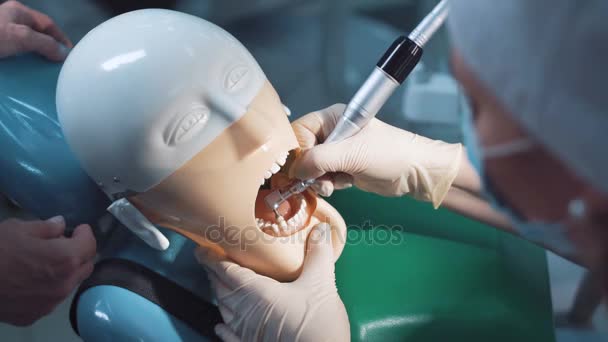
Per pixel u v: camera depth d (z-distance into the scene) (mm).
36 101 733
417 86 1379
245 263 686
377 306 756
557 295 923
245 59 589
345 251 817
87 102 561
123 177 584
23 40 761
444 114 1370
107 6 1652
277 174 719
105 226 777
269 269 687
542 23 318
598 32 295
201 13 1648
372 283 780
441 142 810
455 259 806
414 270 794
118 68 551
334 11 1617
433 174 781
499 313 755
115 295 695
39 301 758
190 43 562
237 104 567
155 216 639
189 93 549
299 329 652
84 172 722
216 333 686
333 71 1536
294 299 666
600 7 294
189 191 585
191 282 724
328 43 1571
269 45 1595
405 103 1397
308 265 701
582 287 886
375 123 781
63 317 1162
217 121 563
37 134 718
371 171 756
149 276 712
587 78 306
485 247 830
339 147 706
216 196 593
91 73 560
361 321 742
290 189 673
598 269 363
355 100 668
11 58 764
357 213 865
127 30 571
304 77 1534
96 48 568
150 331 679
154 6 1654
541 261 819
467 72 377
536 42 322
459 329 744
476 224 853
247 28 1630
